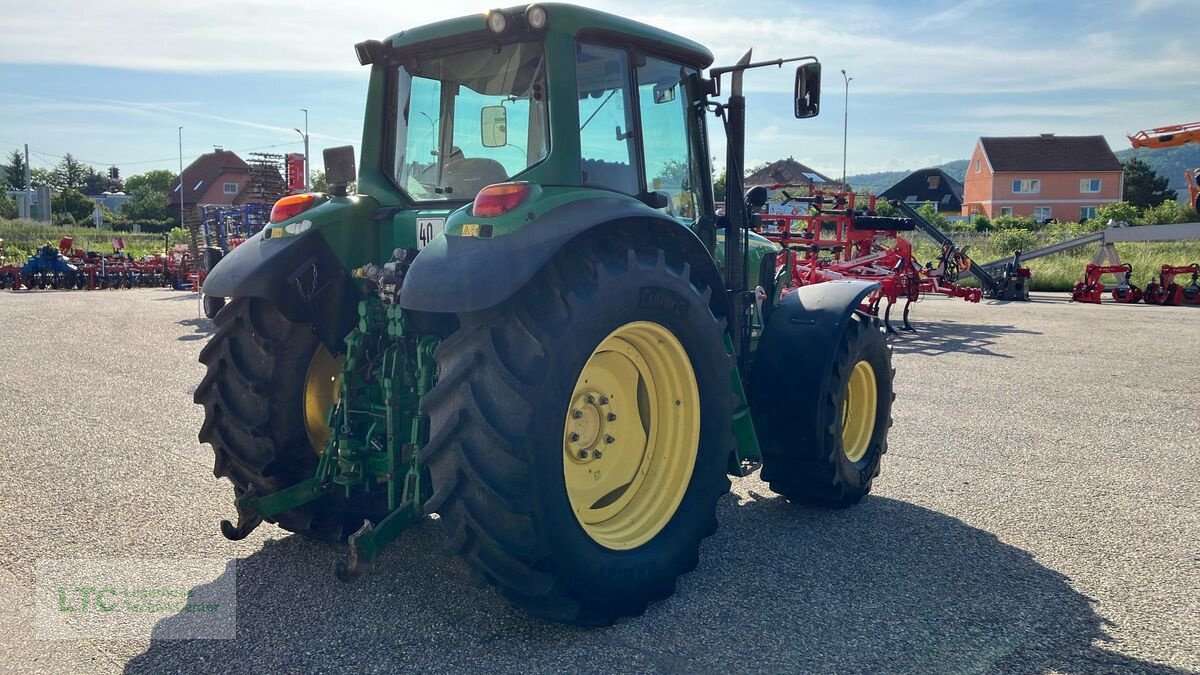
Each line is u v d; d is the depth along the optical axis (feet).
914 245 90.22
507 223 9.28
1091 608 10.62
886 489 15.78
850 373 14.17
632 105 12.06
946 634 9.89
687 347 11.00
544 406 9.09
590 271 9.78
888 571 11.80
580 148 11.04
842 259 45.80
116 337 38.04
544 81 10.88
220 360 11.80
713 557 12.35
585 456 10.57
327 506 12.37
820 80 12.66
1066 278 72.54
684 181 13.39
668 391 11.21
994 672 9.02
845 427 15.19
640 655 9.35
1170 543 12.89
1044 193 211.41
